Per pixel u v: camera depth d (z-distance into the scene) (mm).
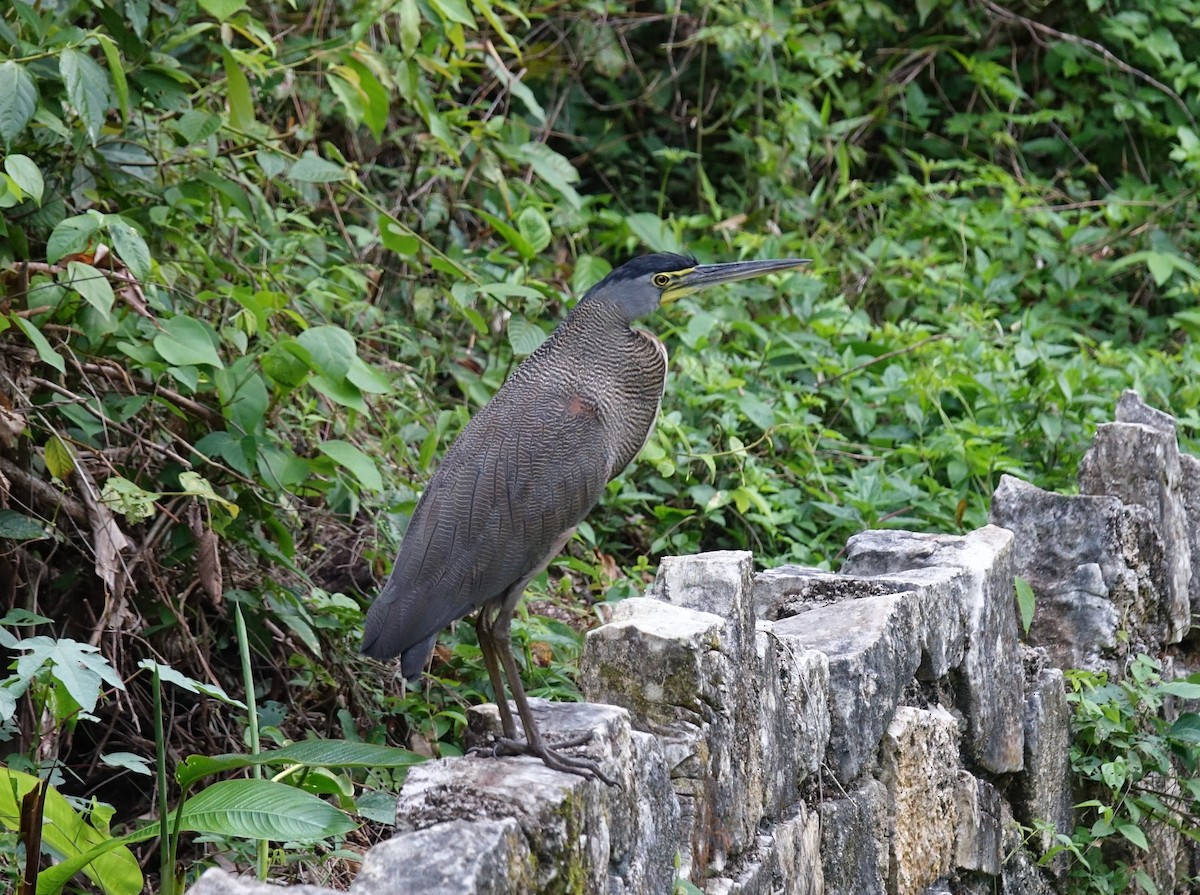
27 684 7047
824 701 8039
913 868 8641
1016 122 21234
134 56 10102
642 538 13664
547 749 6023
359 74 11203
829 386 15359
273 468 9461
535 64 17531
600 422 7598
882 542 9961
